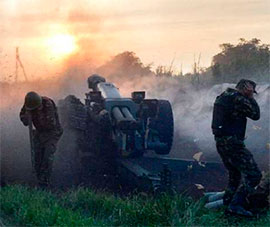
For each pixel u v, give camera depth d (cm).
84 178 962
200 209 730
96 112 988
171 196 772
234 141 758
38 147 866
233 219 737
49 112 861
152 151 1074
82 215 696
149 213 696
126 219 694
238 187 754
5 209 688
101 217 715
